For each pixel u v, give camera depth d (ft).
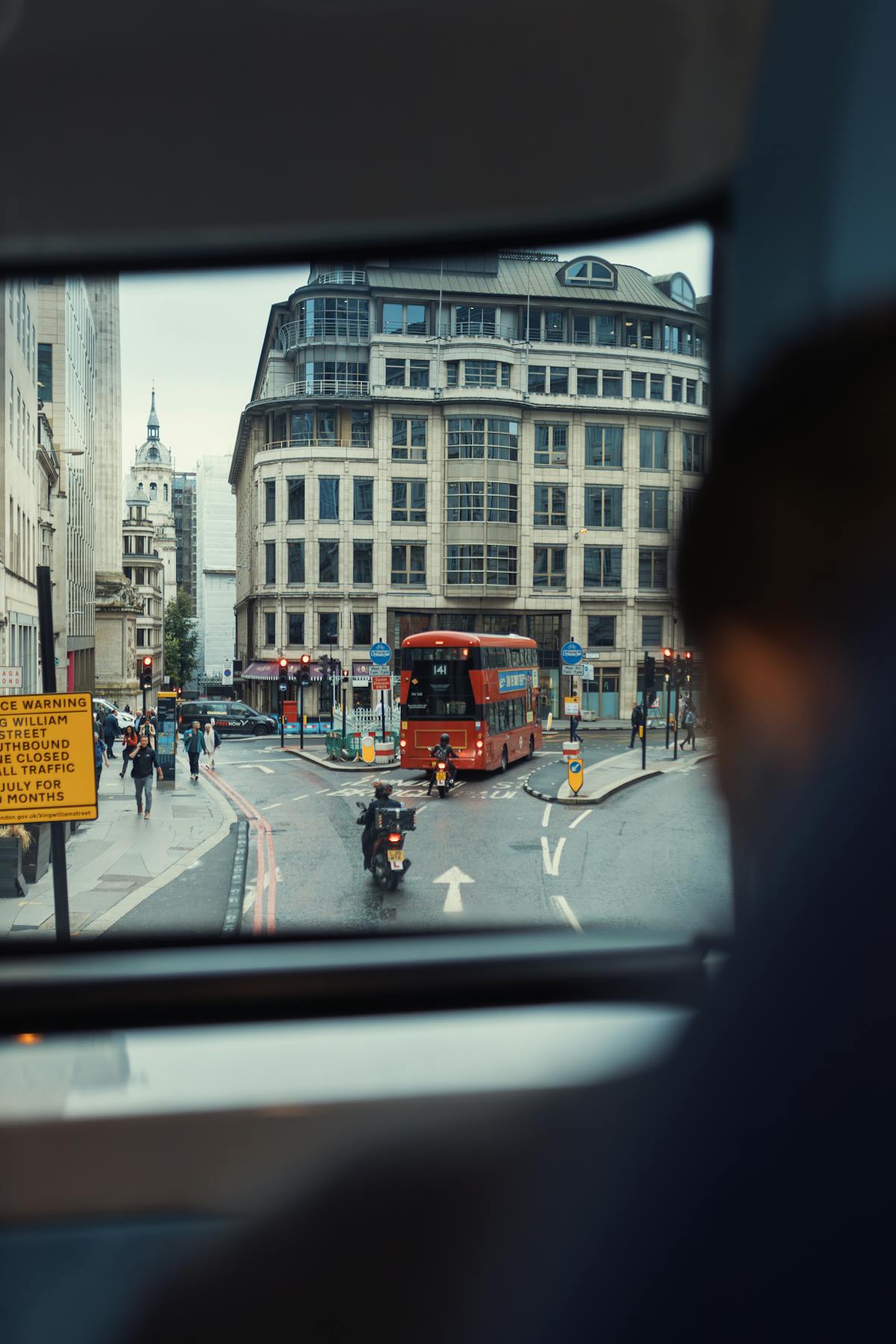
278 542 142.41
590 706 108.99
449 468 120.88
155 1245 12.37
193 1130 14.66
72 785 23.32
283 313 137.18
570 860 42.29
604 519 104.78
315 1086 15.64
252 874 38.93
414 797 67.72
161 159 14.55
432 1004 17.31
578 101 12.32
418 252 15.16
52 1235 12.89
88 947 20.34
